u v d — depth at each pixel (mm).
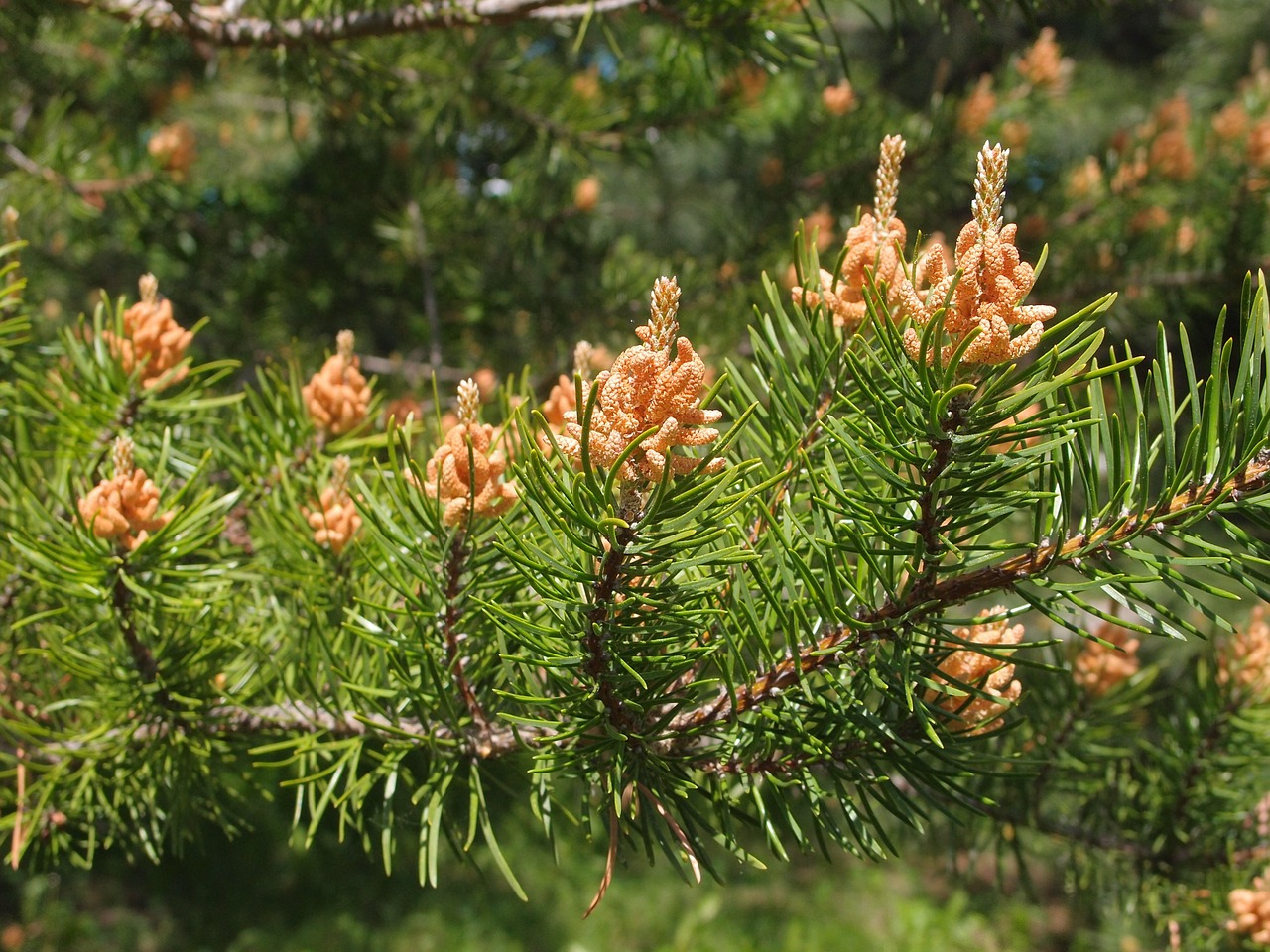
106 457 576
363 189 1550
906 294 380
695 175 2252
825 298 445
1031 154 1797
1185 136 1553
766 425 468
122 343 577
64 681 592
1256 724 655
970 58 2324
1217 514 396
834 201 1489
